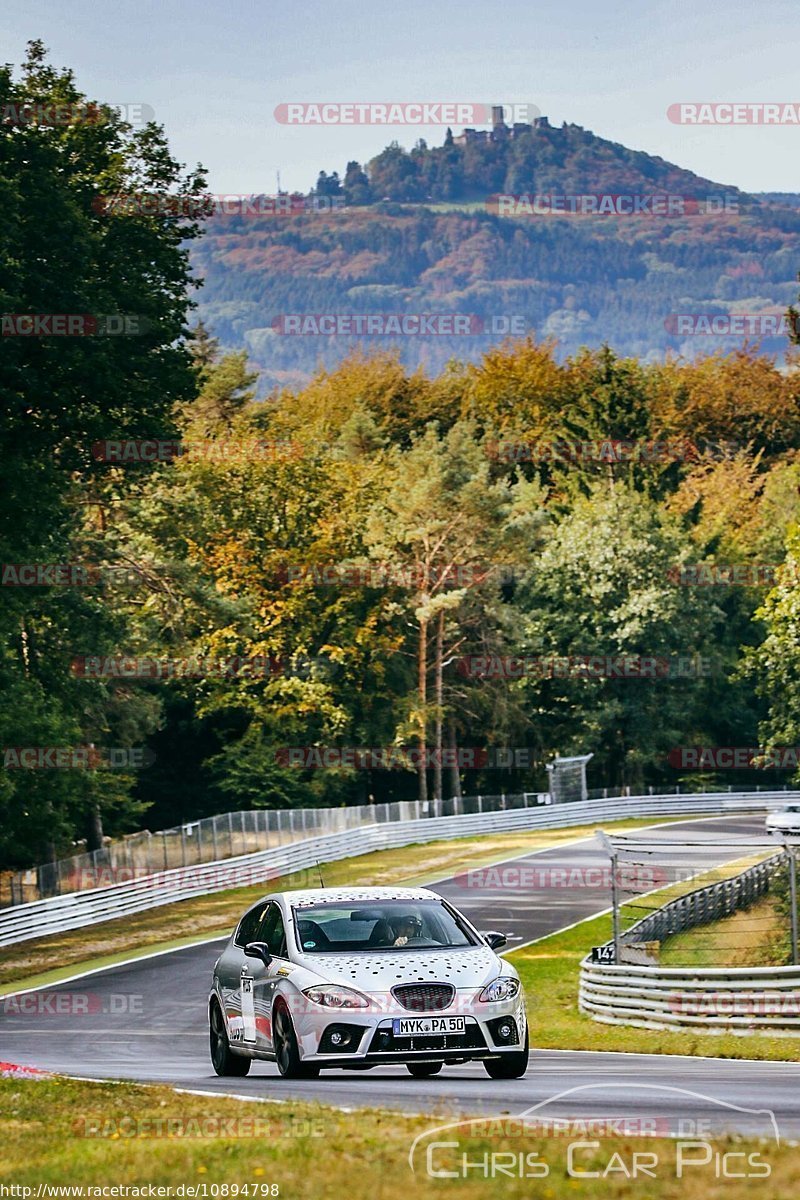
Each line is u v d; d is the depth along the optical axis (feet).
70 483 398.62
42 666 493.36
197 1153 86.43
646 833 597.93
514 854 536.01
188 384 378.94
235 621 600.39
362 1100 111.45
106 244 383.04
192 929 395.14
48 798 433.48
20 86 379.55
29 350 351.05
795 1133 91.66
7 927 368.48
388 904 134.31
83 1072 160.56
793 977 236.63
